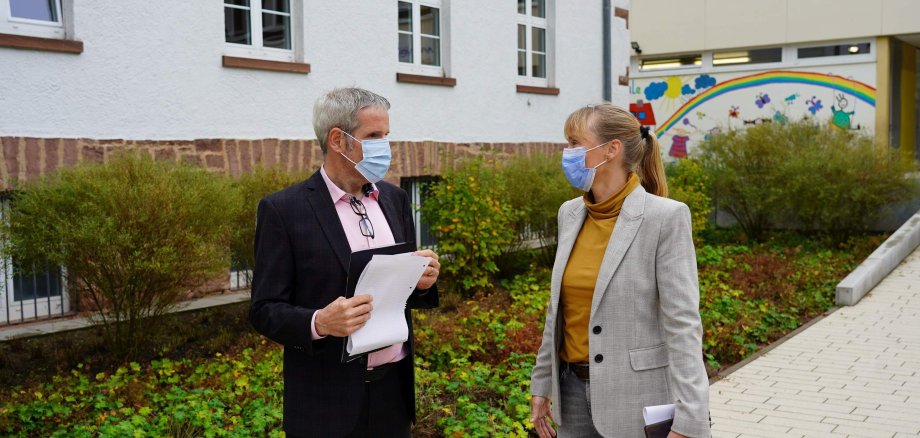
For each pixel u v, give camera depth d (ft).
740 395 19.95
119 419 15.12
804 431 17.40
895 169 40.04
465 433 15.19
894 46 57.36
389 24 31.63
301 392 9.54
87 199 18.13
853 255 39.37
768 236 44.65
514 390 17.52
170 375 18.56
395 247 9.30
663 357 9.29
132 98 23.81
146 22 24.04
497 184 28.58
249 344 21.29
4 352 19.51
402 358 10.14
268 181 22.86
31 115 21.57
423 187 33.81
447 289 27.91
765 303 29.48
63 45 21.97
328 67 29.43
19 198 18.58
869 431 17.37
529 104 39.06
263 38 27.86
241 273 26.89
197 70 25.44
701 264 35.86
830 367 22.40
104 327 20.81
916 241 40.01
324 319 8.63
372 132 9.68
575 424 9.87
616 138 9.62
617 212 9.74
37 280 22.29
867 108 56.34
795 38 57.57
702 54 62.03
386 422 9.97
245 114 26.84
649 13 62.95
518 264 32.19
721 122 61.57
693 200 39.32
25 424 15.31
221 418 15.55
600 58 43.86
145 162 19.48
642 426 9.20
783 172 41.01
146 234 18.34
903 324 27.37
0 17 21.22
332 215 9.63
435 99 33.99
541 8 40.68
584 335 9.74
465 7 35.32
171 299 19.58
